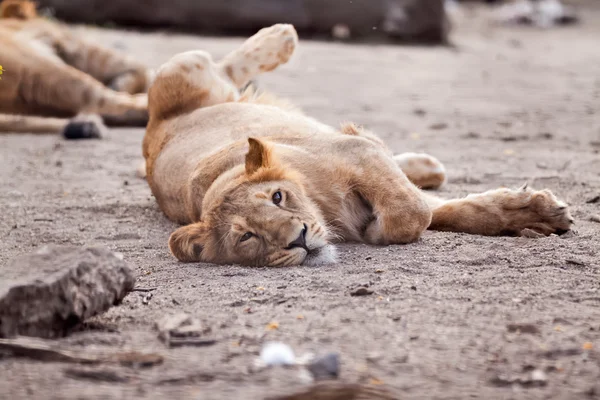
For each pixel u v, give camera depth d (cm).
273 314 739
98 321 741
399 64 3406
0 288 656
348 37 4150
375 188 981
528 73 3150
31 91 1992
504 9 5662
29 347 638
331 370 597
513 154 1614
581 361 621
